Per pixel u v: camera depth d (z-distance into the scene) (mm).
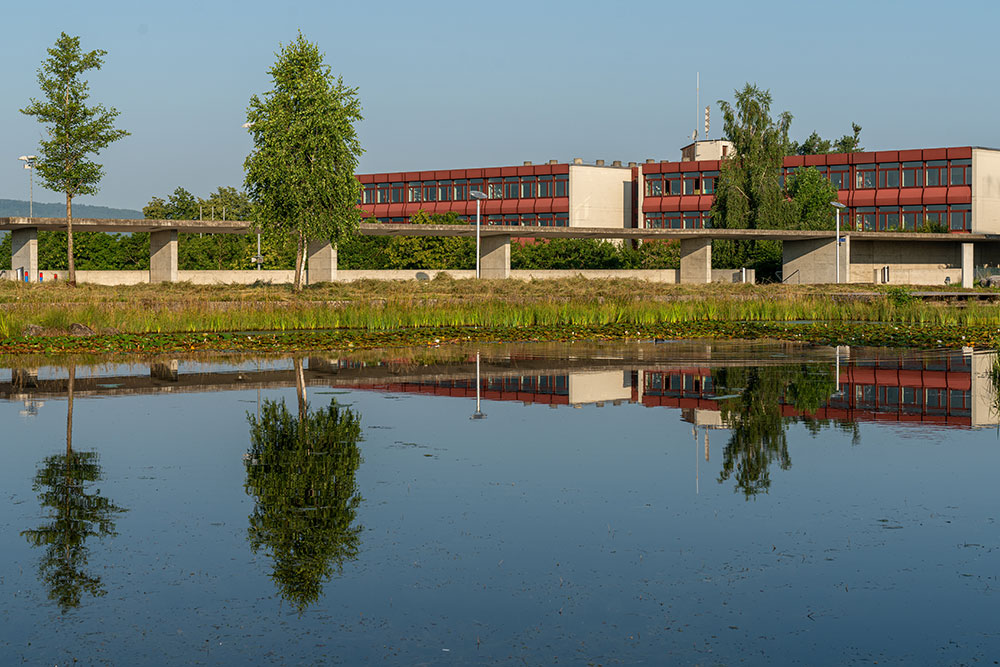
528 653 6375
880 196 84875
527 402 16719
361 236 80375
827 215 82500
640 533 8891
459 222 86750
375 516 9445
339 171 49844
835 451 12523
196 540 8711
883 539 8711
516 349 26641
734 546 8516
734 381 19562
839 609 7105
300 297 42906
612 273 76375
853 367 22047
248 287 54125
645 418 15109
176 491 10406
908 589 7492
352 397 17250
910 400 16953
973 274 76438
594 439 13344
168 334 29531
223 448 12617
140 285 54156
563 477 11023
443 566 8023
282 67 48719
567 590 7484
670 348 27078
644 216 93250
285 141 48281
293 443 13008
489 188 97312
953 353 25438
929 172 83188
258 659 6281
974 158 81250
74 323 29469
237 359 23594
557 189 94438
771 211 78875
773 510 9648
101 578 7750
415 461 11867
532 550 8422
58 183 52750
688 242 72688
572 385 18953
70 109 51969
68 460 11906
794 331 32594
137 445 12820
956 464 11734
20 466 11562
